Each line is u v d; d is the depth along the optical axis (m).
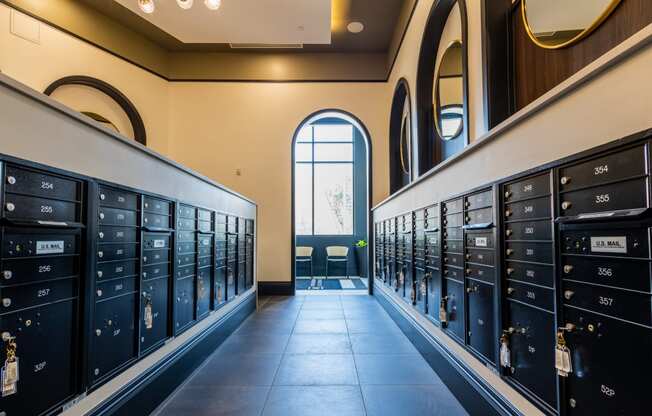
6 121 1.01
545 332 1.18
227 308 3.24
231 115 5.73
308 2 3.90
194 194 2.44
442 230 2.22
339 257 8.33
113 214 1.52
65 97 4.48
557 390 1.10
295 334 3.33
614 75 0.88
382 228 4.66
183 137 5.70
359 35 5.31
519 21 2.13
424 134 3.85
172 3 3.89
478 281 1.71
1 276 0.99
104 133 1.45
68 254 1.25
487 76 2.20
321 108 5.75
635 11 1.34
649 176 0.78
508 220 1.43
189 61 5.76
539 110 1.21
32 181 1.10
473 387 1.75
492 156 1.56
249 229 4.20
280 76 5.77
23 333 1.06
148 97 5.39
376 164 5.66
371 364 2.55
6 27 3.89
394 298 3.85
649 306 0.79
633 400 0.82
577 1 1.63
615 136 0.88
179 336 2.19
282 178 5.69
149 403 1.80
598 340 0.94
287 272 5.56
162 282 1.98
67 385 1.24
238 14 4.08
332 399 2.01
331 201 8.66
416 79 3.90
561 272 1.08
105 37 4.85
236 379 2.29
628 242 0.84
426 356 2.58
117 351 1.54
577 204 1.01
